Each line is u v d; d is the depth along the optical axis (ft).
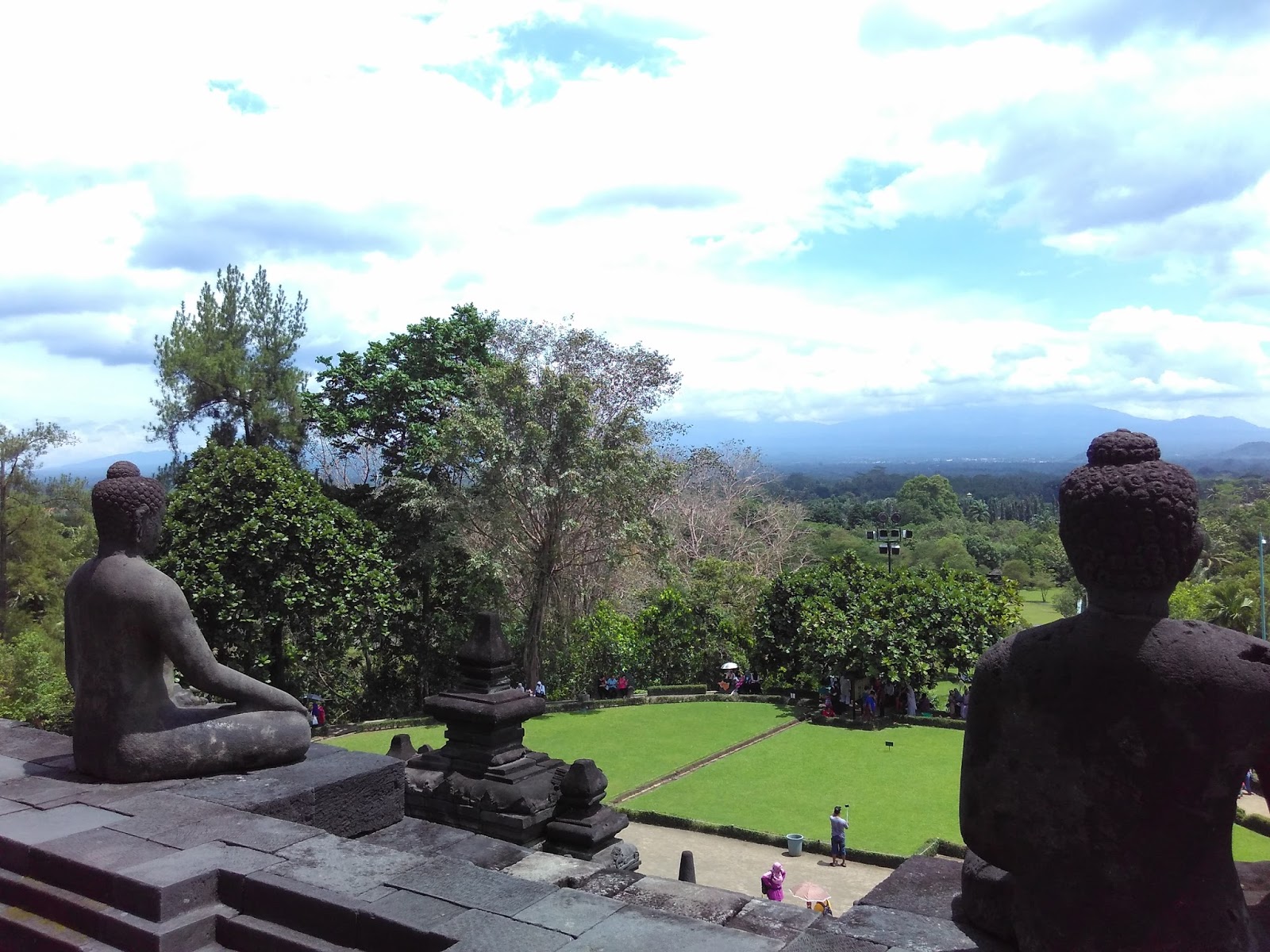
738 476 182.50
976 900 13.20
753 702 106.32
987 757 11.16
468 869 17.08
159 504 23.86
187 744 23.09
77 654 23.49
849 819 64.08
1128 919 10.16
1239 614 111.14
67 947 16.48
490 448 94.99
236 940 16.31
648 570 126.21
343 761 25.26
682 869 42.52
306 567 88.33
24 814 20.42
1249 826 59.82
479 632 43.29
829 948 12.88
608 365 121.60
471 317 119.85
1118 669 10.16
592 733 90.12
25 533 124.36
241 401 105.19
